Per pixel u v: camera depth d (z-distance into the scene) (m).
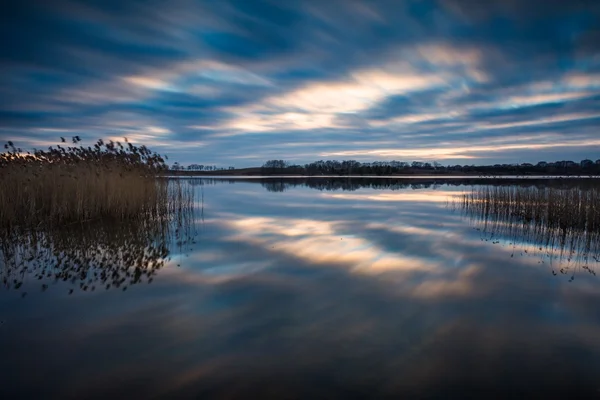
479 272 5.50
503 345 3.28
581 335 3.47
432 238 7.97
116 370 2.87
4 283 4.97
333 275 5.30
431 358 3.05
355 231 8.79
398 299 4.38
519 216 11.19
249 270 5.55
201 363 2.96
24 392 2.60
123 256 6.40
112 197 9.95
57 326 3.64
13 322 3.74
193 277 5.21
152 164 12.02
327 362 2.98
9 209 8.03
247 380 2.73
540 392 2.60
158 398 2.53
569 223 9.17
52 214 8.70
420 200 16.64
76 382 2.72
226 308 4.09
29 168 9.13
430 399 2.52
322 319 3.80
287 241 7.61
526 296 4.51
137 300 4.34
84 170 9.98
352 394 2.57
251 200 16.86
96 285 4.89
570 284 4.98
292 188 27.03
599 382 2.71
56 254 6.54
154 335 3.44
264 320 3.78
